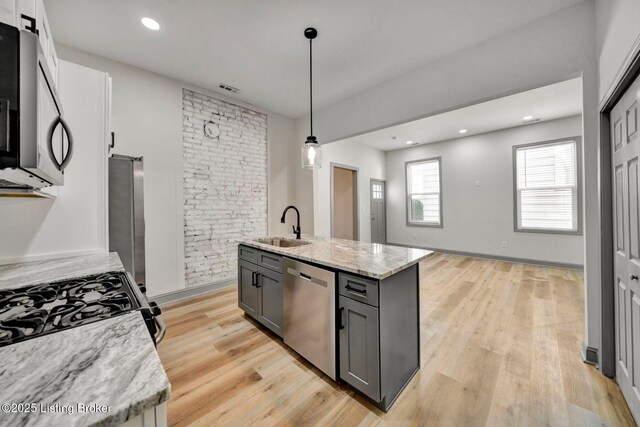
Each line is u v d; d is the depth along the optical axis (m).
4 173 0.82
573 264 4.49
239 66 2.86
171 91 3.14
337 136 3.77
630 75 1.33
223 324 2.58
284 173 4.45
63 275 1.32
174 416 1.47
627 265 1.49
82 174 1.80
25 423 0.41
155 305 0.93
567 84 3.33
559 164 4.63
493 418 1.44
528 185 4.95
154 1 1.95
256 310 2.48
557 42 1.98
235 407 1.53
